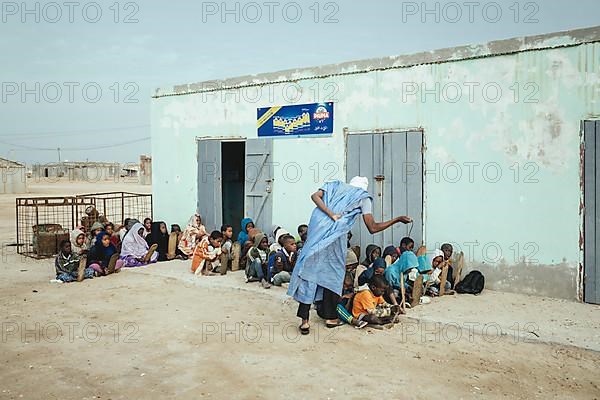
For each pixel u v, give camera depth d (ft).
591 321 20.44
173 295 25.45
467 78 25.88
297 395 14.49
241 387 14.99
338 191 20.10
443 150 26.71
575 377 15.85
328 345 18.40
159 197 38.83
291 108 31.91
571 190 23.50
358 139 29.45
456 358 17.28
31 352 17.66
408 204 27.84
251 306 23.48
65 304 23.73
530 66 24.22
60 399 14.21
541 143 24.12
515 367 16.58
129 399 14.25
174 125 37.68
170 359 17.08
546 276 24.20
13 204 87.71
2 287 27.14
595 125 22.85
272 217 33.06
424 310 21.90
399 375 15.87
